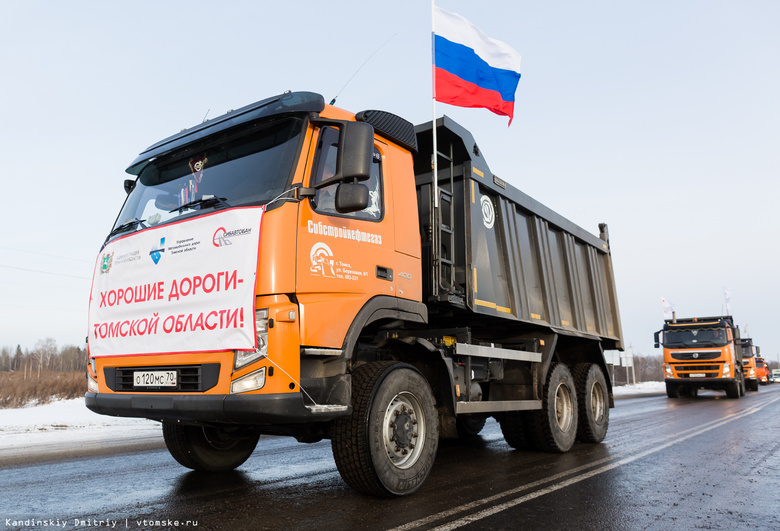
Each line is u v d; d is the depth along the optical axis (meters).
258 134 4.58
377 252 4.79
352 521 3.83
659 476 5.66
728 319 24.95
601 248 10.43
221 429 5.18
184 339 4.11
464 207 6.29
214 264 4.07
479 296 6.35
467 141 6.41
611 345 10.73
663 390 35.34
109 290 4.79
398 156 5.36
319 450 7.28
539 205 8.18
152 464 6.21
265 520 3.86
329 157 4.54
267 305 3.88
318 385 4.10
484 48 7.81
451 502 4.41
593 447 7.91
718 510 4.34
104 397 4.54
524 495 4.70
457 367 5.76
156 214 4.82
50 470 5.83
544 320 7.89
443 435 5.36
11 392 18.39
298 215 4.12
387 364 4.64
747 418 12.73
